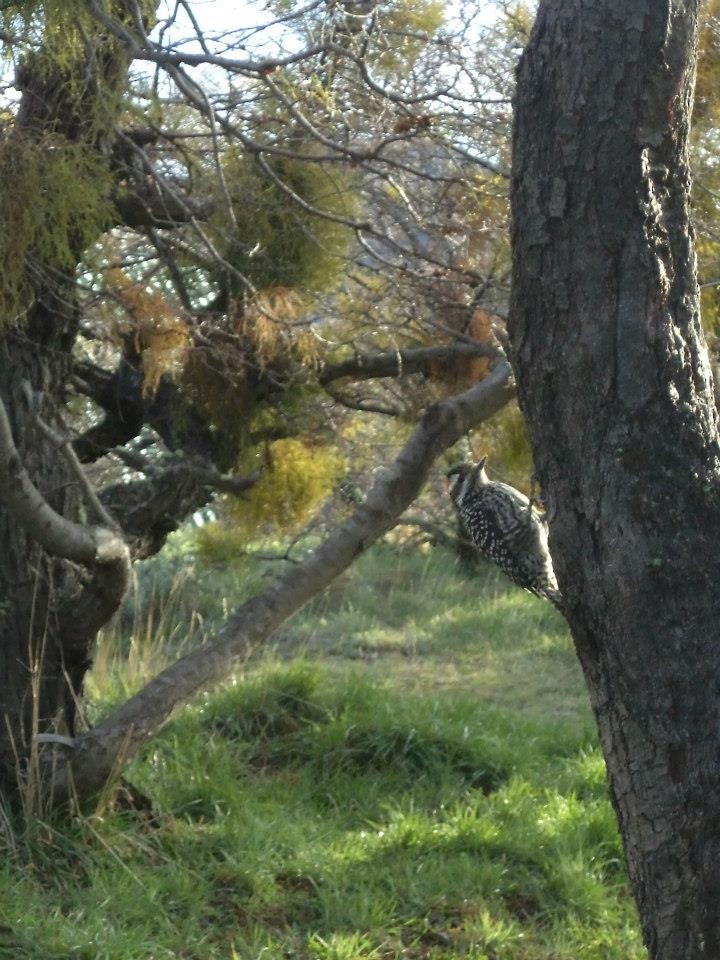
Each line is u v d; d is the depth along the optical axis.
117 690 8.07
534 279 3.22
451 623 11.16
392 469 5.41
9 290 4.11
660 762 3.16
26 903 4.89
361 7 4.98
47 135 4.12
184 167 5.49
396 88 5.09
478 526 7.02
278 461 6.34
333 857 5.70
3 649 5.50
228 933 5.05
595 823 6.19
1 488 4.68
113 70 4.52
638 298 3.18
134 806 5.83
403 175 5.41
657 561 3.14
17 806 5.45
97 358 6.87
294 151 5.35
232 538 8.11
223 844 5.69
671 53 3.15
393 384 6.96
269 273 5.54
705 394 3.25
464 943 5.16
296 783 6.72
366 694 7.63
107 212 4.29
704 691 3.13
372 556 13.45
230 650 5.41
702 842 3.12
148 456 7.54
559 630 11.02
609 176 3.15
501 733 7.54
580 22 3.15
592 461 3.20
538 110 3.19
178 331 5.00
